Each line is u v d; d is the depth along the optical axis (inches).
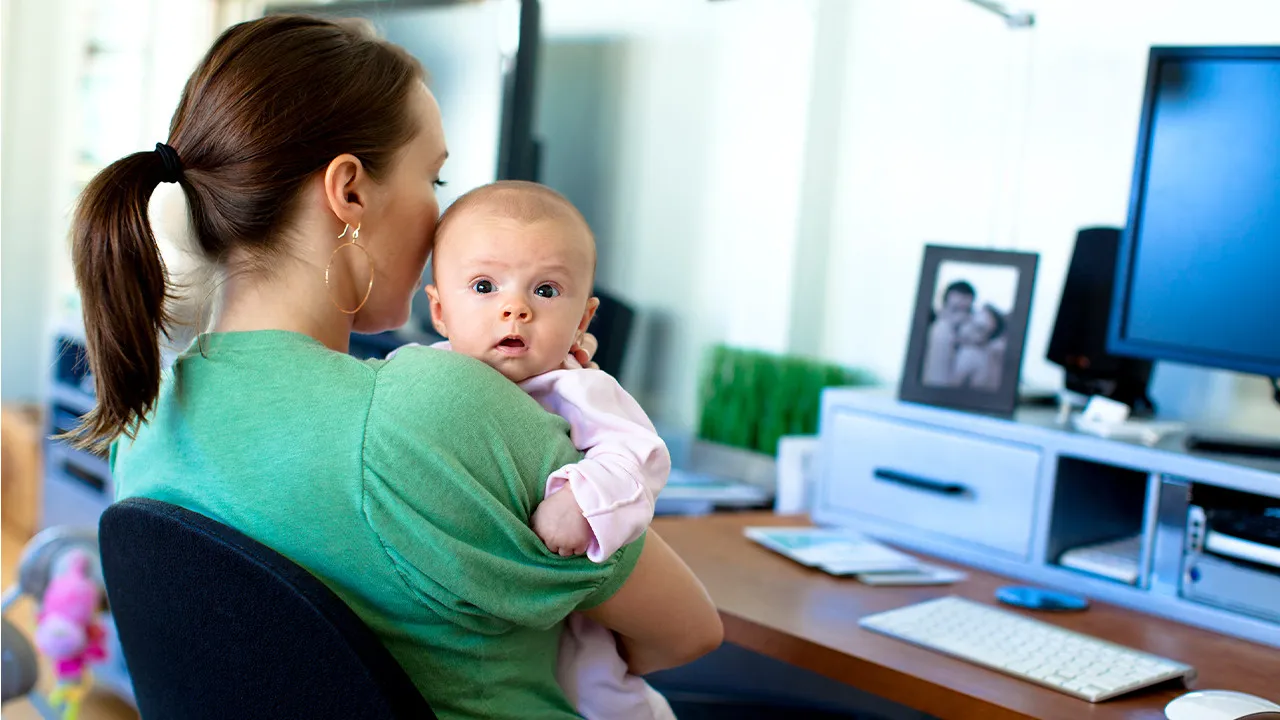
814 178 93.2
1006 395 61.9
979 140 79.4
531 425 32.0
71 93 152.4
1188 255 56.8
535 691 34.6
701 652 37.0
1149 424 60.1
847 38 89.8
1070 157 73.2
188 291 34.3
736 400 96.7
